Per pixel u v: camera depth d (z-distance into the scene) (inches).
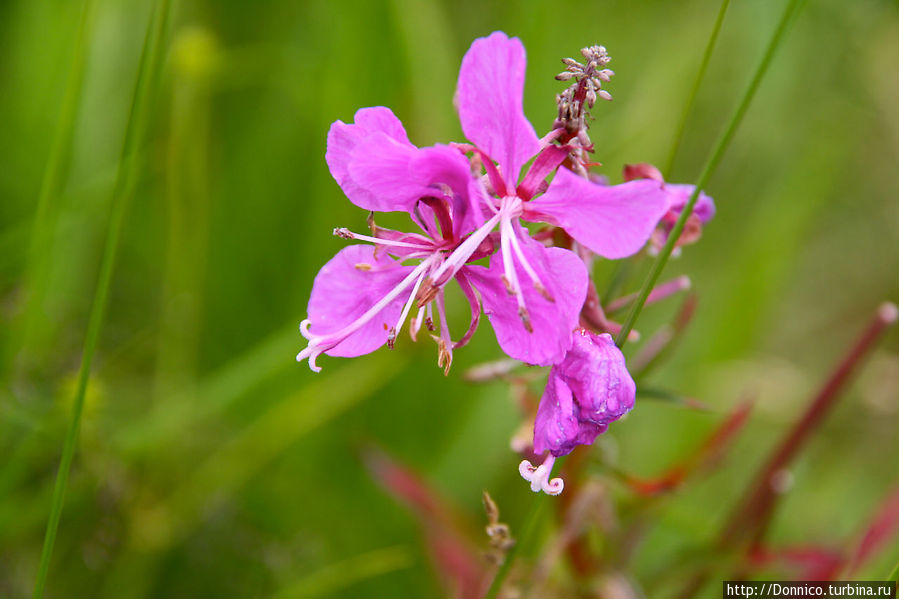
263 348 13.6
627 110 16.0
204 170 14.5
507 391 14.5
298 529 13.6
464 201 10.5
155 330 14.6
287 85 15.7
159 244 15.3
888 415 17.4
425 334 13.7
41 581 11.1
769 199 16.7
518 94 10.4
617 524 12.5
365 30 15.0
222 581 13.4
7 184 14.3
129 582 13.2
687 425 15.5
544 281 10.4
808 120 17.6
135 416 14.1
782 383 16.1
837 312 19.5
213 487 13.4
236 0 16.7
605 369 10.4
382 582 13.5
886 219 19.4
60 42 14.2
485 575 12.7
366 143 10.3
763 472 12.6
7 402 12.7
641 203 10.3
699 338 16.3
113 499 13.0
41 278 13.0
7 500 12.9
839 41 17.7
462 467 14.2
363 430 14.7
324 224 14.7
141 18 15.0
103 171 13.8
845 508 16.1
